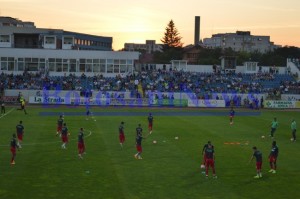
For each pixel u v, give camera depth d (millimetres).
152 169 33375
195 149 41688
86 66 105062
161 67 115062
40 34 114438
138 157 37281
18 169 32531
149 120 51844
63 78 97688
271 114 76438
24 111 69562
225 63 115750
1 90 86438
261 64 175625
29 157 36656
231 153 40250
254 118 69562
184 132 52656
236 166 34906
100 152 39375
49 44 109750
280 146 44625
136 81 96438
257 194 27578
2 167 33031
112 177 30844
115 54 105562
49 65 103688
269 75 107312
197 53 189875
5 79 93000
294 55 187250
